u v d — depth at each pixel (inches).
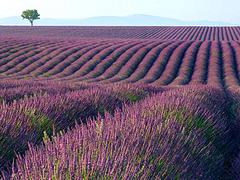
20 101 277.3
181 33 4320.9
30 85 614.9
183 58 1966.0
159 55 1994.3
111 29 4731.8
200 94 453.1
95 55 1971.0
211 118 295.9
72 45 2272.4
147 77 1654.8
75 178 115.4
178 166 161.5
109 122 194.9
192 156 194.7
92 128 180.5
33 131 211.9
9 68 1749.5
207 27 4990.2
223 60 1951.3
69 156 131.0
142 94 479.5
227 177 239.5
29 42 2375.7
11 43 2295.8
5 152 181.2
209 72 1728.6
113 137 160.1
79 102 310.3
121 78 1636.3
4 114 214.4
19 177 124.3
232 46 2290.8
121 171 126.1
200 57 1977.1
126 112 251.4
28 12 5442.9
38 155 136.5
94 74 1699.1
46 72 1707.7
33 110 244.2
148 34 4259.4
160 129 196.2
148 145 163.0
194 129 253.8
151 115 245.9
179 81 1557.6
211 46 2285.9
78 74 1691.7
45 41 2486.5
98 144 149.3
